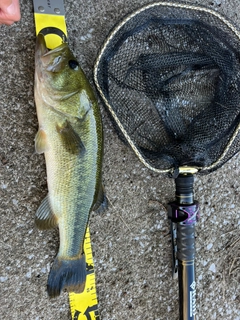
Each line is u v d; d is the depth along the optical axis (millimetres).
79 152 347
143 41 401
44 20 385
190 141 401
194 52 408
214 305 487
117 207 435
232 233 493
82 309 417
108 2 421
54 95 335
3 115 382
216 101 414
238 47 404
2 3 310
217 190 481
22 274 399
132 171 440
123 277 442
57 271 367
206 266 481
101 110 416
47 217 361
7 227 392
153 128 406
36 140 342
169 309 463
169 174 409
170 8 378
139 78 399
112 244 435
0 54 377
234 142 417
